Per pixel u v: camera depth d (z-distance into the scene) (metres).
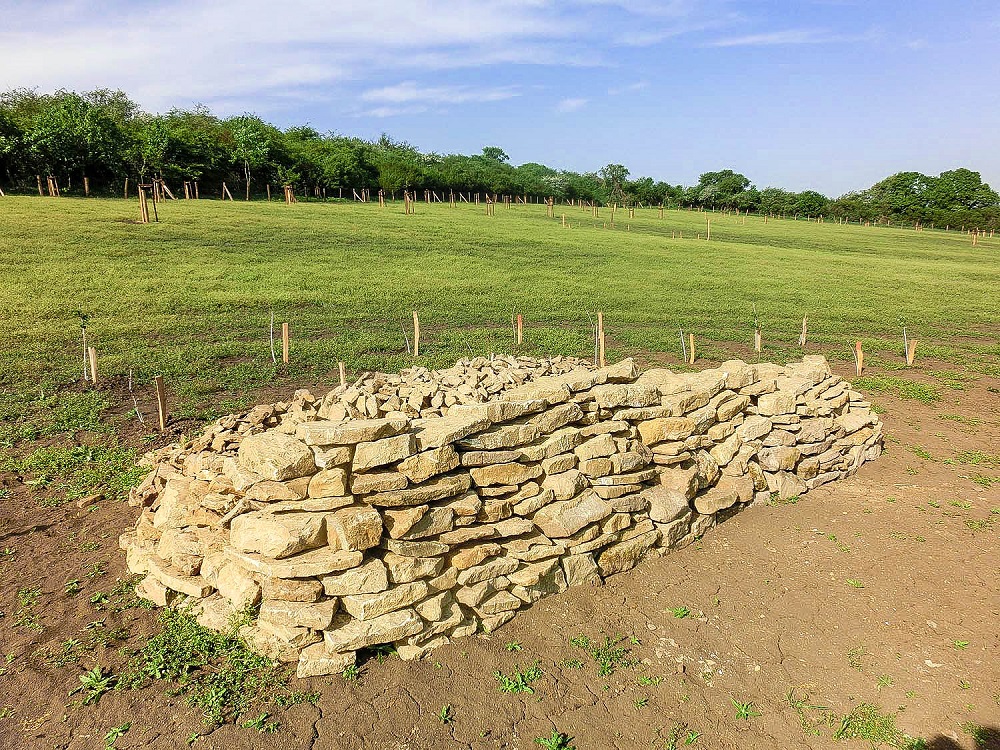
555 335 20.02
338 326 19.97
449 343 18.45
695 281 32.19
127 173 49.31
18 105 55.53
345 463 5.54
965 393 15.19
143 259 26.62
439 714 4.94
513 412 6.49
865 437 10.35
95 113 49.69
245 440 6.07
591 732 4.90
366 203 65.06
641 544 7.14
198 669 5.28
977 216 93.38
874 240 64.75
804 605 6.47
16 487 8.88
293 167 63.88
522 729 4.89
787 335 21.47
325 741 4.64
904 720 5.06
